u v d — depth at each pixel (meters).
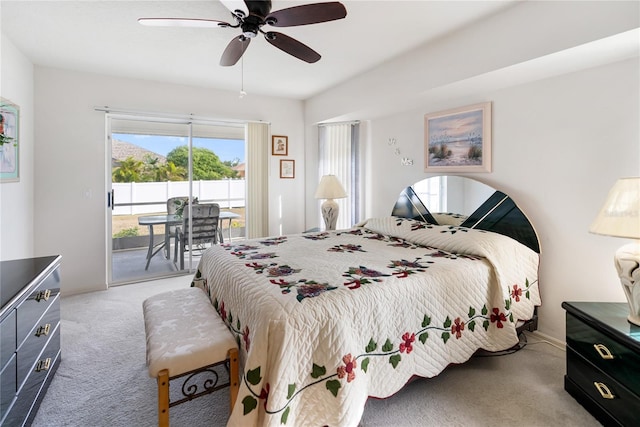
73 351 2.33
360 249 2.58
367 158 4.30
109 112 3.61
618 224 1.60
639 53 1.93
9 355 1.37
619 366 1.52
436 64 2.67
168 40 2.71
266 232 4.62
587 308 1.79
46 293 1.82
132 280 3.98
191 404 1.80
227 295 1.94
